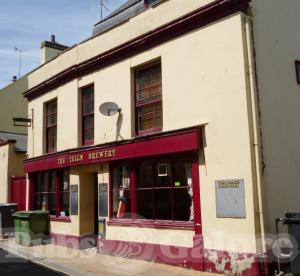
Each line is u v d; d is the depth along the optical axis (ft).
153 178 34.78
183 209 32.27
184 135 31.42
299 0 35.65
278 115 30.71
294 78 33.19
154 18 35.86
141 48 36.96
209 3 30.76
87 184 44.04
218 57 30.48
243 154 28.19
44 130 51.90
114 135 39.19
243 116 28.48
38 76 53.88
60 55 48.73
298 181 31.48
